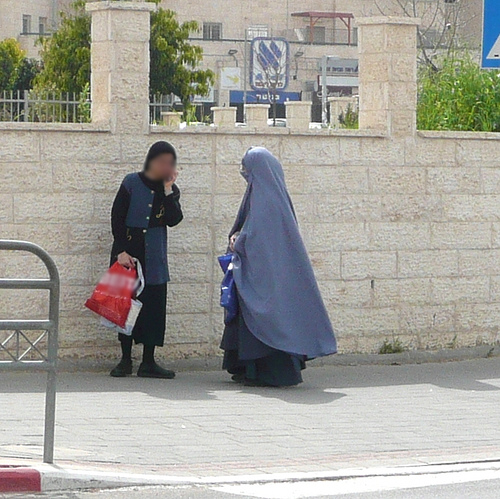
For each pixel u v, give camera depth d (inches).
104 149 554.6
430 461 396.2
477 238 627.2
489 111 686.5
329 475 374.0
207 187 573.9
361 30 609.9
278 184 535.8
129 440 408.2
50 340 361.1
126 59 556.4
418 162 610.9
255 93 2785.4
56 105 730.2
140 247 533.6
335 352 536.7
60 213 549.3
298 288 531.8
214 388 524.1
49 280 359.6
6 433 408.5
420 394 522.6
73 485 348.5
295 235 533.6
